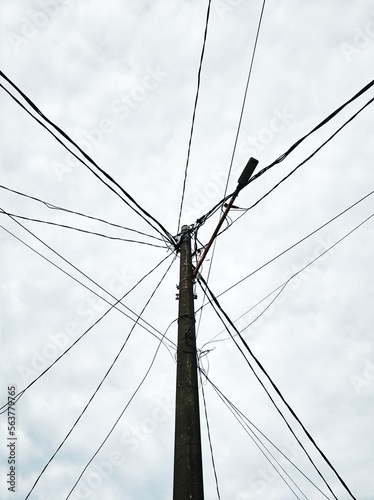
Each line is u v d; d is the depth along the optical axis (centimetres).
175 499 334
